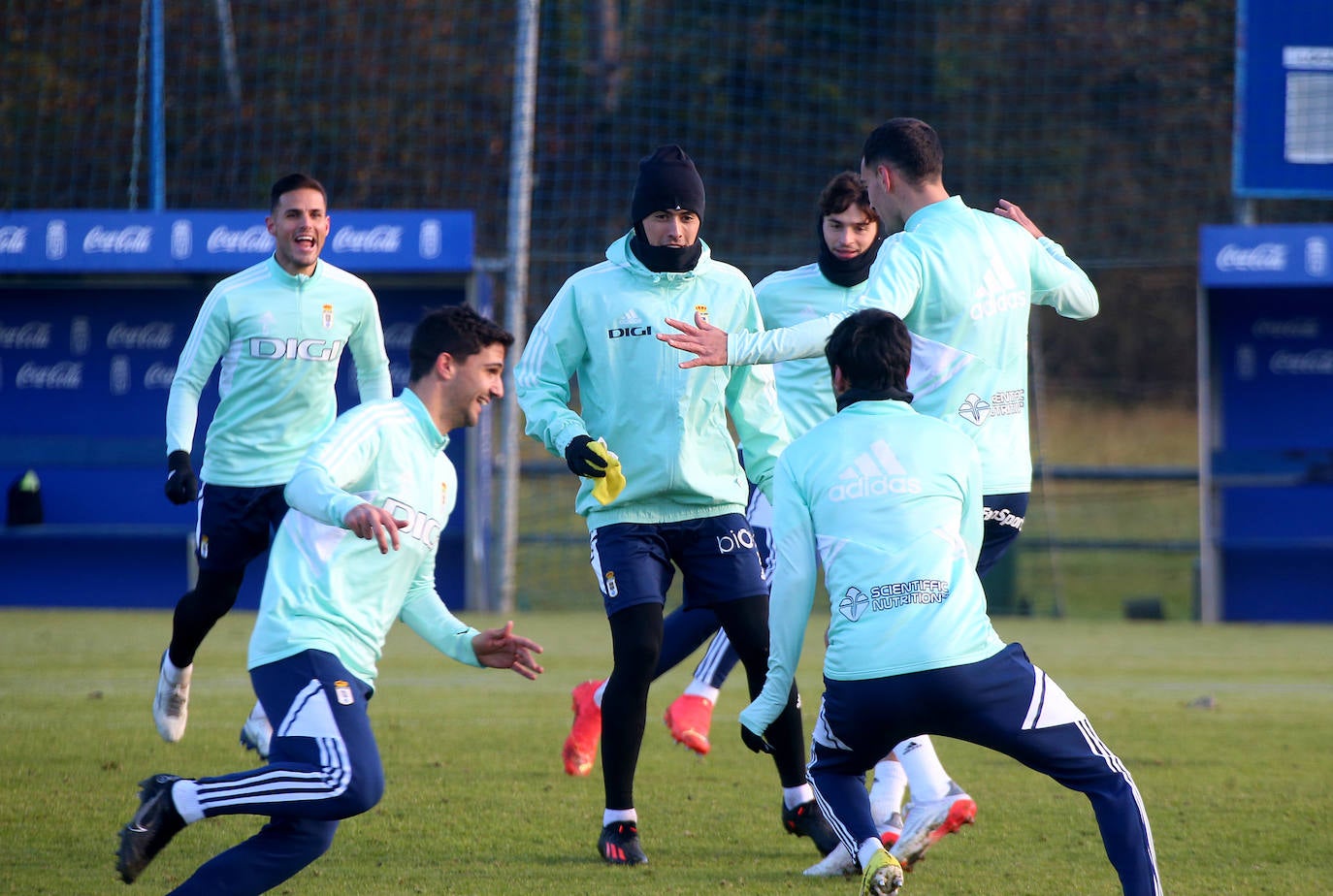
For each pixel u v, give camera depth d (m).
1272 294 42.81
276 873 12.37
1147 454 78.50
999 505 15.90
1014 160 74.25
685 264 16.88
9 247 40.31
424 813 18.47
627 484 16.69
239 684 28.95
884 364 13.68
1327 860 16.28
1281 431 42.84
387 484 12.92
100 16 60.91
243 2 62.50
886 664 12.76
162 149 44.19
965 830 17.88
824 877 15.53
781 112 69.31
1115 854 12.64
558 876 15.48
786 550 13.51
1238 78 42.06
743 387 17.28
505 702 27.67
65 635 36.50
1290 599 42.47
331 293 21.31
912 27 72.06
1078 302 16.73
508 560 43.12
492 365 13.32
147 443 43.53
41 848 16.28
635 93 68.75
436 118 66.44
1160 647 36.44
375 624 12.98
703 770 21.62
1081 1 73.75
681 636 19.73
